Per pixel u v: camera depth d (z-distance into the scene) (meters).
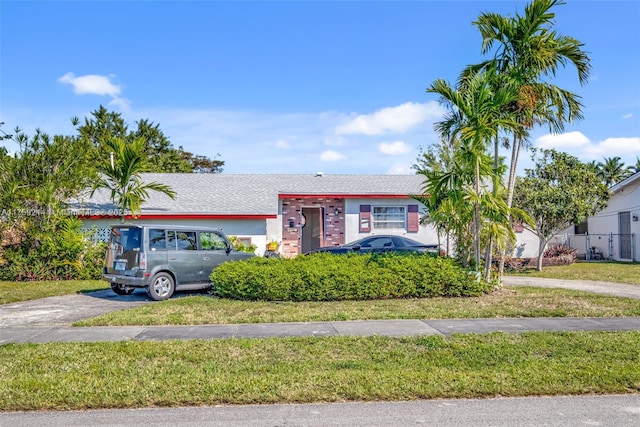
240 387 5.37
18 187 15.56
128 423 4.60
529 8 11.71
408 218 21.34
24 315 9.91
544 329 8.29
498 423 4.53
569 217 18.58
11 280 15.55
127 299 12.14
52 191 15.55
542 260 20.83
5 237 15.63
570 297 11.53
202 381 5.59
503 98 11.34
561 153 19.91
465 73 13.01
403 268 11.44
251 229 18.58
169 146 38.97
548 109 12.50
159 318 9.15
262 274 11.13
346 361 6.44
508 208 11.95
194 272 12.45
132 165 16.64
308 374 5.84
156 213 17.98
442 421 4.59
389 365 6.27
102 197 19.50
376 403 5.09
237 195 20.56
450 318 9.22
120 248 12.14
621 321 8.95
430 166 19.30
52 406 5.00
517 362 6.36
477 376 5.73
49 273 15.78
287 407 5.00
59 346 7.21
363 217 21.20
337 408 4.95
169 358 6.61
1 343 7.50
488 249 12.39
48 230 15.76
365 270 11.41
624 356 6.62
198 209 18.61
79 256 15.95
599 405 4.99
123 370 6.04
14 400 5.04
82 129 35.31
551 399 5.18
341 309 10.03
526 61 12.04
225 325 8.70
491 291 12.16
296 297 11.13
